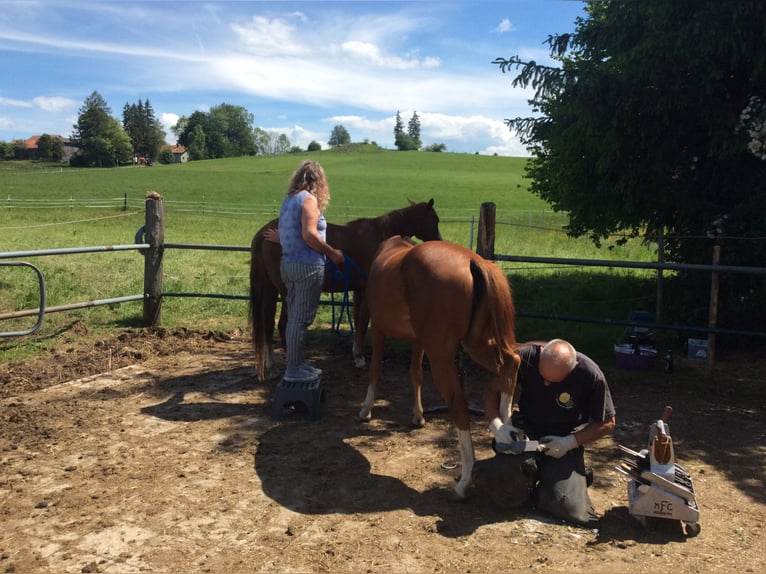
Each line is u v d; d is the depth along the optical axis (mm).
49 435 4168
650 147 6676
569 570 2668
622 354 6008
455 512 3199
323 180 4594
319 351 6629
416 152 99438
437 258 3354
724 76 6340
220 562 2709
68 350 6234
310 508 3227
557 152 7957
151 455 3875
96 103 126875
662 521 3096
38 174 57562
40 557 2729
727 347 6695
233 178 52750
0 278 9180
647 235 7805
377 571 2646
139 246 6984
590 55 7250
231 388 5305
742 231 6363
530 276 10805
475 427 4516
